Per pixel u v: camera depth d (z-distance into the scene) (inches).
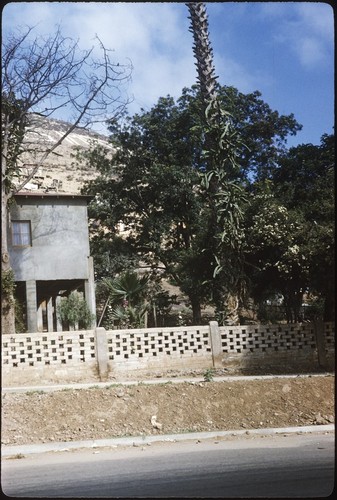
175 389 540.4
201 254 839.1
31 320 1043.3
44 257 1066.1
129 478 330.3
